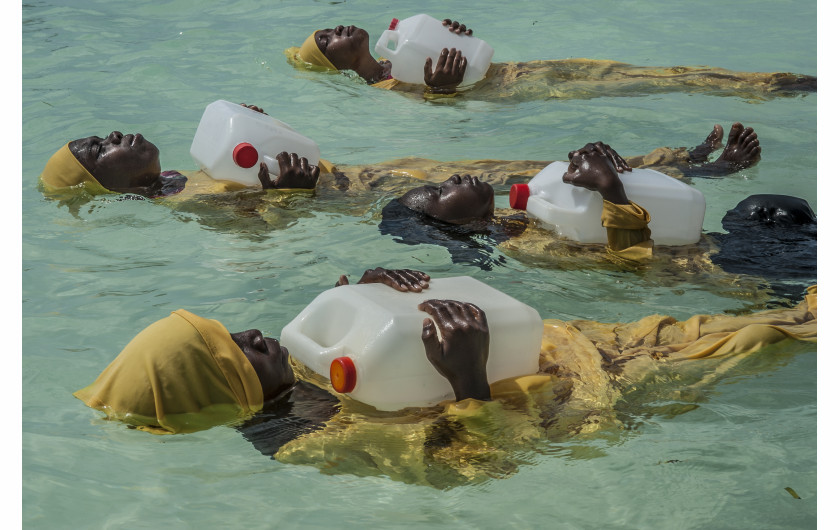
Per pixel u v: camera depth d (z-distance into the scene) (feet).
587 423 9.14
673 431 9.10
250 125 15.49
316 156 16.01
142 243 13.98
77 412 9.29
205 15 29.35
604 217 13.17
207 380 8.95
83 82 22.52
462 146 18.83
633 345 10.59
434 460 8.55
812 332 10.91
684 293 12.41
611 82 22.95
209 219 14.79
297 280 12.74
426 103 21.72
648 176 13.71
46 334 11.19
